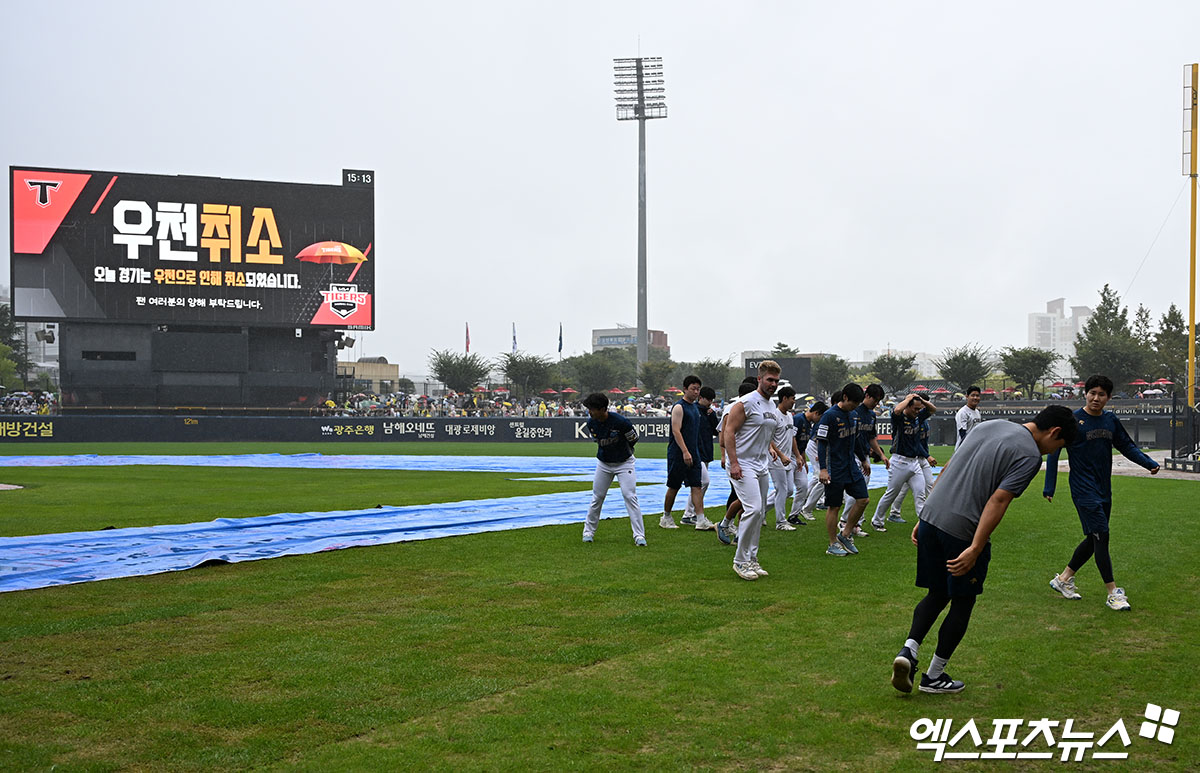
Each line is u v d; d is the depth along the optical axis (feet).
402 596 25.67
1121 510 46.65
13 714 15.72
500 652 19.70
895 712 16.06
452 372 234.79
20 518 42.57
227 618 22.93
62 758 13.80
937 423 149.38
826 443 32.91
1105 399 24.61
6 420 131.85
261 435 142.20
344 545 34.63
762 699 16.63
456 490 58.75
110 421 136.36
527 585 27.27
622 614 23.34
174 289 157.28
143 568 29.68
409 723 15.34
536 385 242.58
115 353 160.35
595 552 33.63
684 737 14.75
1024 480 16.53
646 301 204.33
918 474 39.45
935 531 17.47
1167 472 76.13
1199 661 19.19
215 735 14.78
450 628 21.85
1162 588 26.68
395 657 19.26
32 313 152.05
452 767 13.51
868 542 37.04
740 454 28.55
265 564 30.83
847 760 13.93
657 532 39.42
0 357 292.81
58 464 85.87
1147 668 18.69
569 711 15.93
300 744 14.39
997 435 17.28
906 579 28.32
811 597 25.48
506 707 16.14
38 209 151.64
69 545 34.19
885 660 19.12
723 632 21.43
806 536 38.60
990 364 216.95
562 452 117.29
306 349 170.19
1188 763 14.06
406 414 189.88
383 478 69.51
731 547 34.91
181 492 56.59
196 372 161.68
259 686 17.28
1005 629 21.88
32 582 27.48
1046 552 33.01
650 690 17.10
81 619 22.72
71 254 153.17
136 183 155.33
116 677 17.84
